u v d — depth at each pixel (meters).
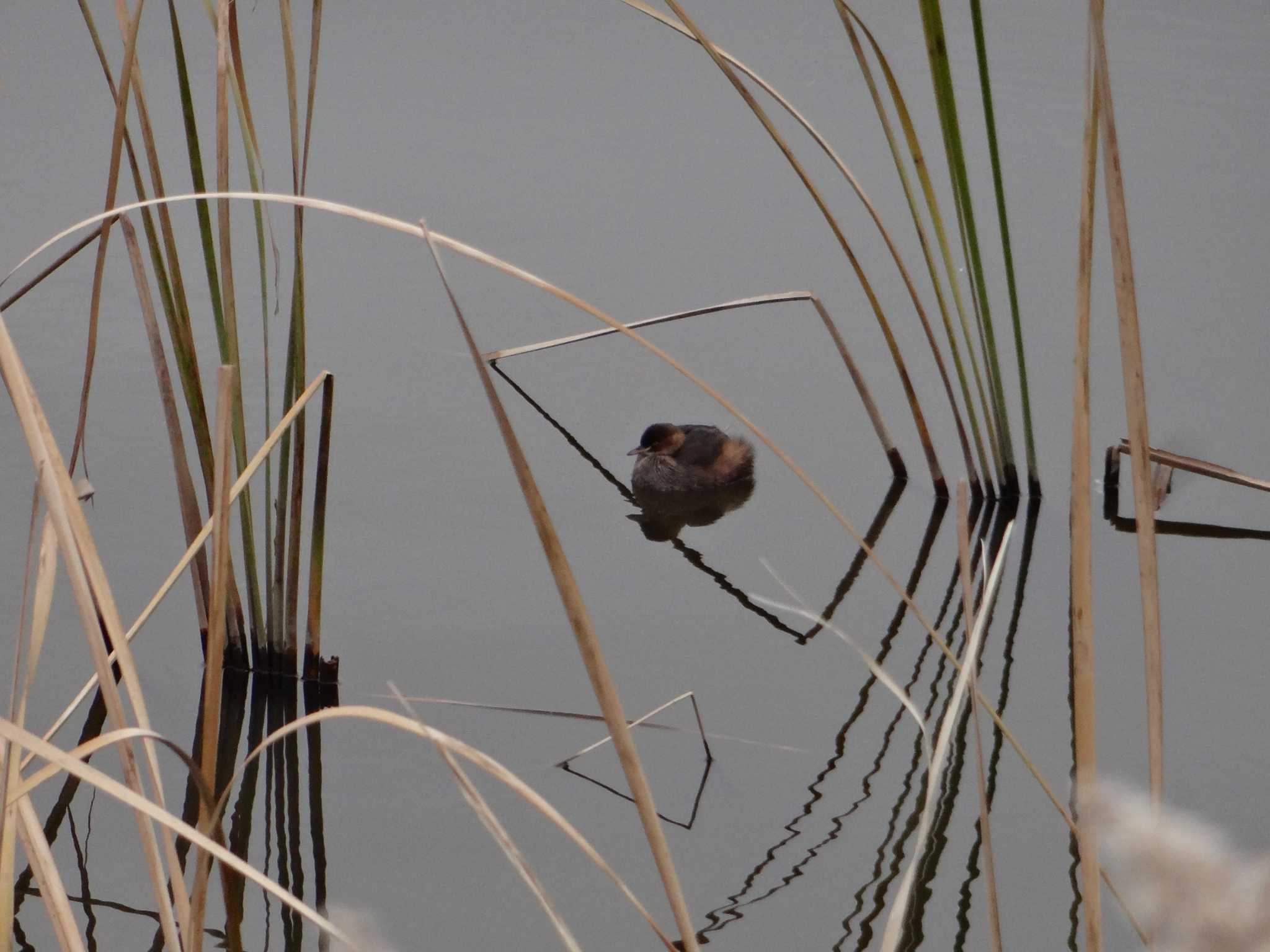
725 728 11.45
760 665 12.45
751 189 21.08
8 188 19.06
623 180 21.11
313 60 9.92
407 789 10.66
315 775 10.79
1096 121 5.24
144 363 16.59
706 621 13.19
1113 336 17.94
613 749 11.17
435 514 14.61
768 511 15.64
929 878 9.65
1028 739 11.28
